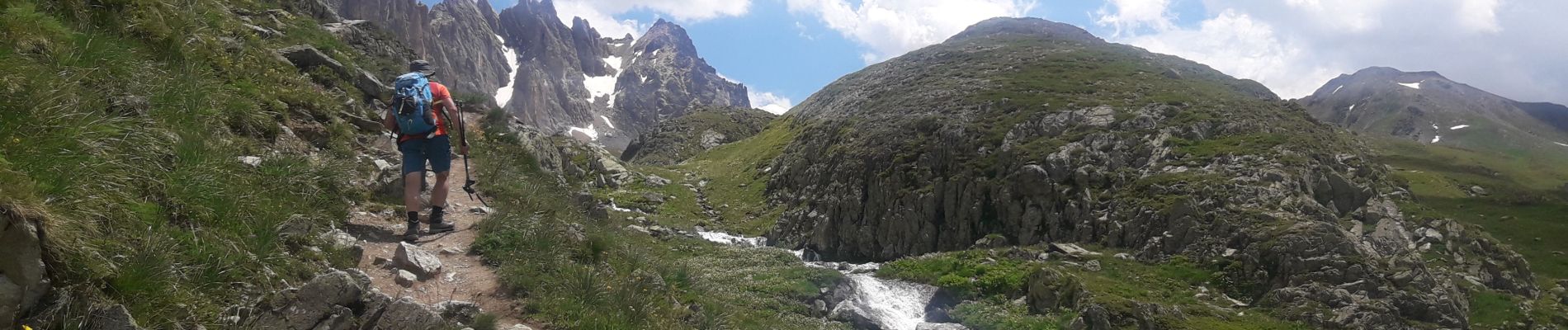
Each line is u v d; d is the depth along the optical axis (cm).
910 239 4338
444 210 1106
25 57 706
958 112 5488
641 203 5097
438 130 966
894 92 7500
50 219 488
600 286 899
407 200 941
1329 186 3869
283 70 1342
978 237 4178
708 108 13025
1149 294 2941
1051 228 3972
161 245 600
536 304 819
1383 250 3469
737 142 9781
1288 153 4109
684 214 5200
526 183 1483
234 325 582
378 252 880
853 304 2758
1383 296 2748
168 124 837
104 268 522
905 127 5216
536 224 1074
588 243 1084
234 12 1568
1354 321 2606
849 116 6775
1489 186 5259
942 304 3020
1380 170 4822
